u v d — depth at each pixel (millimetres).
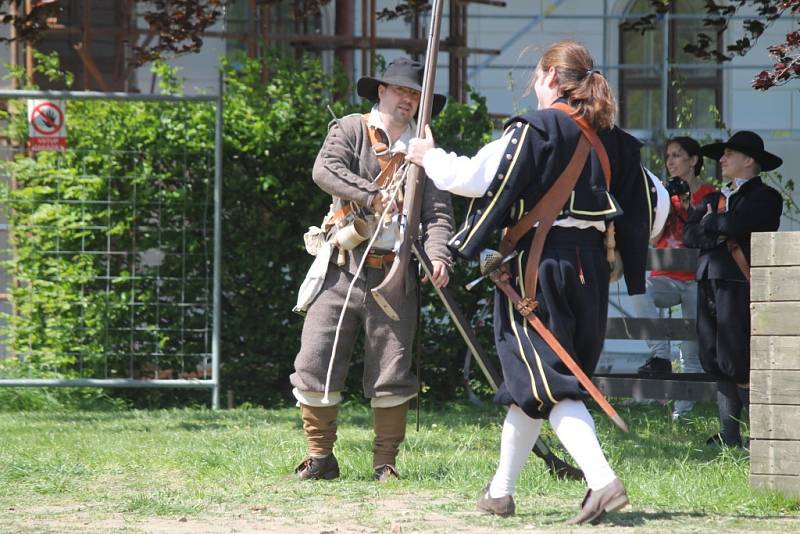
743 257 24375
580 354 15195
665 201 15703
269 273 35719
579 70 15297
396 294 19656
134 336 35594
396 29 55219
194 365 35781
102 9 46594
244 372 35938
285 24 52625
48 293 35344
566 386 14484
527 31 56125
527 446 15648
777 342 18141
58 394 35375
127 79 45188
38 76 45156
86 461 22203
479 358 17594
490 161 14766
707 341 25062
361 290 19938
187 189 35531
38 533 14836
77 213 35375
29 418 31688
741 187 24812
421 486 19062
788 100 55812
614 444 25500
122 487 19344
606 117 15047
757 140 24891
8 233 36344
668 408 33781
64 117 34344
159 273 35594
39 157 35312
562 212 14844
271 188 35625
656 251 30875
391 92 20000
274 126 35500
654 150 52250
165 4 37875
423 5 46938
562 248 14906
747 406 25672
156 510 16766
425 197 19500
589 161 14977
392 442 20125
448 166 14859
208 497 18062
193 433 27312
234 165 35625
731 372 24547
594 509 14594
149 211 35562
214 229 34688
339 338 20062
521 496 17781
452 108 35781
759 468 18312
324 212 35656
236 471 20781
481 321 35312
